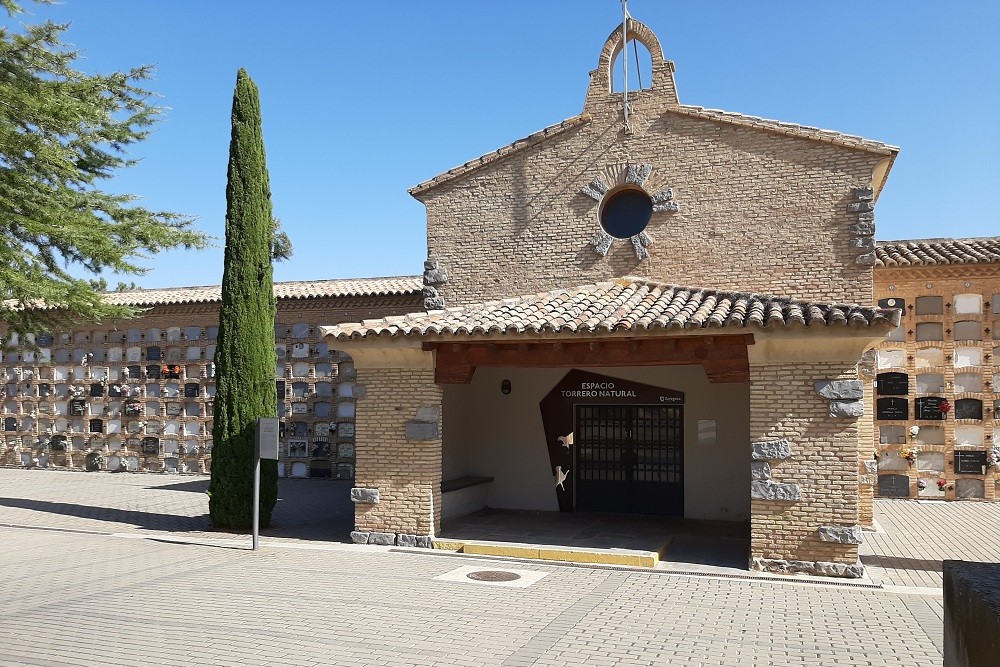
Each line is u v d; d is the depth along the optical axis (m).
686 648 8.43
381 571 12.23
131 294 28.91
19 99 14.26
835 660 8.08
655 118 15.95
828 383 12.01
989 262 20.30
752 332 12.04
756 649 8.41
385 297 25.77
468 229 17.02
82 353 29.33
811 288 14.65
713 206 15.42
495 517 16.98
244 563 12.84
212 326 28.00
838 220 14.60
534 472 18.12
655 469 17.42
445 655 8.12
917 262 20.55
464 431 18.47
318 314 26.86
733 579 11.81
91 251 15.72
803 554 12.05
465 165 17.05
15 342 29.61
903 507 19.58
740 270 15.13
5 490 23.33
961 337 20.77
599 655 8.19
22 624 9.09
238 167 17.30
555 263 16.39
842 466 11.93
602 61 16.48
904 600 10.61
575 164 16.42
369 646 8.40
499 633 8.91
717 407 16.92
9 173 14.82
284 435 26.89
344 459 26.33
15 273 14.95
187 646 8.33
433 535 14.17
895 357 21.14
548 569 12.46
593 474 17.86
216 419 16.86
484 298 16.77
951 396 20.72
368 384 14.56
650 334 12.45
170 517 18.38
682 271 15.52
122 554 13.69
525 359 13.74
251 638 8.63
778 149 15.06
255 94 17.58
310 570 12.28
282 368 27.14
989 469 20.41
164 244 17.03
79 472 28.52
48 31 14.88
